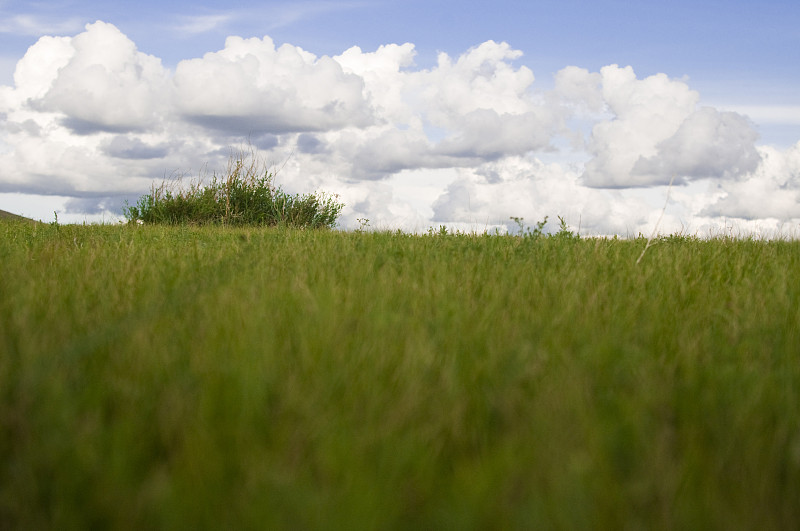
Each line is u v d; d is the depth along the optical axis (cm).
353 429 174
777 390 211
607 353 231
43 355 216
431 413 189
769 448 175
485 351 241
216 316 273
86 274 377
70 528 140
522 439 173
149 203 1207
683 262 489
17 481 153
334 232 875
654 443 173
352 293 322
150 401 192
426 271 400
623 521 143
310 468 162
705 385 215
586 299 330
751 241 716
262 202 1270
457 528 138
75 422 172
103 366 218
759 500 154
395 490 152
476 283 371
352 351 228
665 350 255
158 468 163
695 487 157
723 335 281
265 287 337
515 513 142
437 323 267
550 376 216
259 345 227
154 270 397
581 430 175
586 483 151
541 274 414
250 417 178
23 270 397
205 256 494
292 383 196
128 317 272
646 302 334
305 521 136
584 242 655
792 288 377
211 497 144
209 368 209
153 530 141
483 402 197
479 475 152
